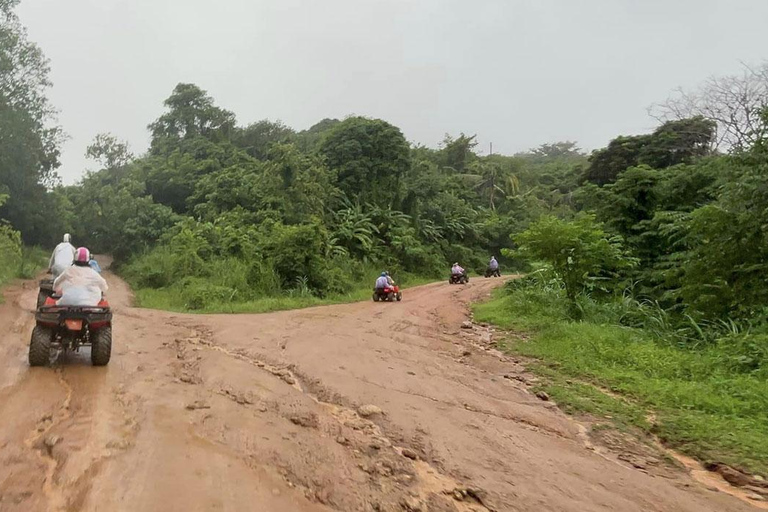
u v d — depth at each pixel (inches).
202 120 2014.0
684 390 271.6
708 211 411.8
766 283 400.2
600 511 140.3
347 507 128.1
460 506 136.2
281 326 456.1
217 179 1352.1
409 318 575.2
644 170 683.4
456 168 2620.6
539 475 161.8
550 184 2738.7
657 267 620.4
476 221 2110.0
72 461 138.0
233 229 1064.8
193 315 552.1
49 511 110.7
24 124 1197.1
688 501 151.8
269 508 120.4
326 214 1380.4
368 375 278.1
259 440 165.5
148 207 1434.5
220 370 262.8
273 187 1259.2
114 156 1759.4
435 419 209.8
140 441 156.3
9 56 1160.8
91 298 265.3
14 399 194.9
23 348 302.2
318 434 179.5
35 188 1312.7
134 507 114.7
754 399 253.1
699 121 1011.3
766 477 170.7
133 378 239.1
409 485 145.9
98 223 1471.5
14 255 954.1
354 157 1603.1
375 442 177.3
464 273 1282.0
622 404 251.8
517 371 326.3
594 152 1195.9
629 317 542.3
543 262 654.5
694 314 437.1
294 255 920.9
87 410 185.3
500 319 553.3
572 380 305.9
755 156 404.8
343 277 1053.2
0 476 127.0
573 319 551.2
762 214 387.2
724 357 335.3
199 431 169.6
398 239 1507.1
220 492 125.8
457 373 308.0
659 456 191.2
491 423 212.7
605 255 567.5
